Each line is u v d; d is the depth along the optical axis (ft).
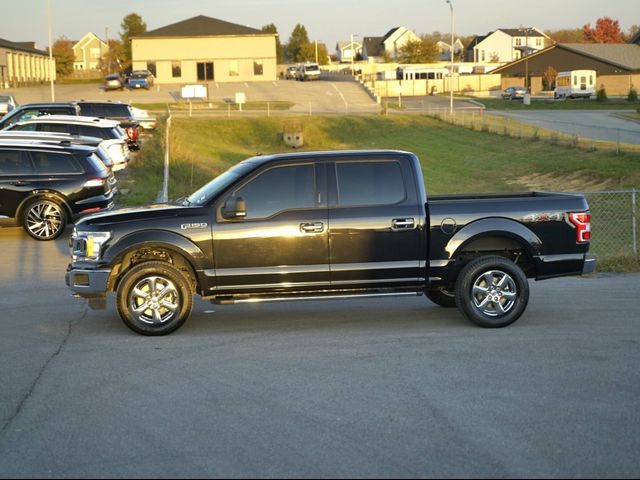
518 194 32.76
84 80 329.52
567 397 20.94
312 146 168.14
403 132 177.68
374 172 29.09
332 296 28.96
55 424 19.30
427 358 24.98
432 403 20.53
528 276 30.63
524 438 17.99
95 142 57.82
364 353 25.67
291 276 28.60
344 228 28.66
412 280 29.17
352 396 21.18
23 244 51.01
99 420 19.57
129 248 28.17
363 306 33.76
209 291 28.58
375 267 28.89
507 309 29.19
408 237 28.91
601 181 104.58
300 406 20.42
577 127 178.91
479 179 119.75
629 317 30.78
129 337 28.32
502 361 24.56
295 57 469.57
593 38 448.65
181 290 28.37
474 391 21.52
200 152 133.49
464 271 29.01
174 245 28.19
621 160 116.16
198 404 20.71
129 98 222.28
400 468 16.35
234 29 280.31
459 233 29.07
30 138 59.36
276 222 28.45
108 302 34.81
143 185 74.95
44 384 22.66
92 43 439.22
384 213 28.81
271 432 18.54
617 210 79.15
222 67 279.69
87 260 28.63
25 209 51.83
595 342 26.86
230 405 20.58
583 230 29.63
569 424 18.89
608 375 22.95
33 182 51.83
